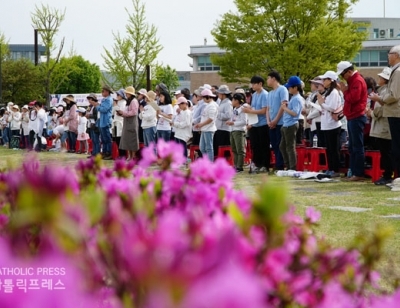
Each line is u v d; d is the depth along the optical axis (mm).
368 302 1833
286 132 11258
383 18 86000
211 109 12664
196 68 62719
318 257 1455
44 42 42875
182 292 748
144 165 2084
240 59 37594
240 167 12312
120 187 1896
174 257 805
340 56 36031
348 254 1467
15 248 1241
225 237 824
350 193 8727
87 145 19266
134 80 38875
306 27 36531
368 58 58562
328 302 1401
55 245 991
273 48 36438
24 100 54375
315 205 7508
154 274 776
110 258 1087
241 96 12258
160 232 852
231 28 37969
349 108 10133
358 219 6391
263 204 1112
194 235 970
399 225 5965
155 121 14828
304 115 13133
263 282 1204
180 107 13930
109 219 1209
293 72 36062
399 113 9125
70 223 1009
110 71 38938
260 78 12109
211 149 12758
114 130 16906
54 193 992
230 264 777
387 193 8695
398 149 9234
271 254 1203
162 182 1906
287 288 1290
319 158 11703
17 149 23031
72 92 79438
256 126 11961
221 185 1912
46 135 23031
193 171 1928
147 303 787
